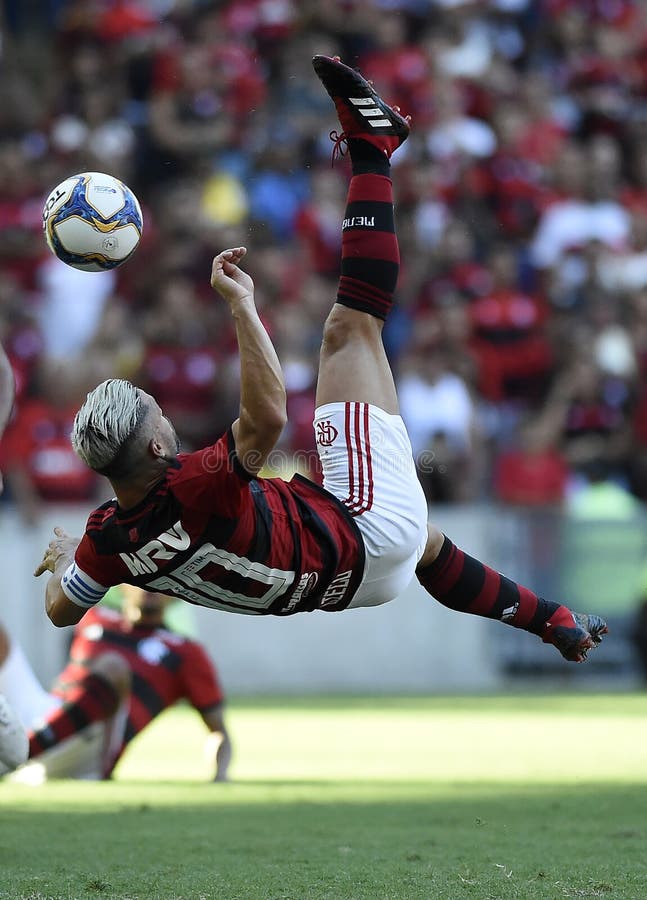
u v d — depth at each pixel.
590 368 45.78
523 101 53.56
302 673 40.47
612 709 35.34
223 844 16.41
